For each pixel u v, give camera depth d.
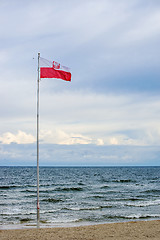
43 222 16.45
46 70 12.62
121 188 41.50
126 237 11.30
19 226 15.20
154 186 45.78
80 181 58.44
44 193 34.44
